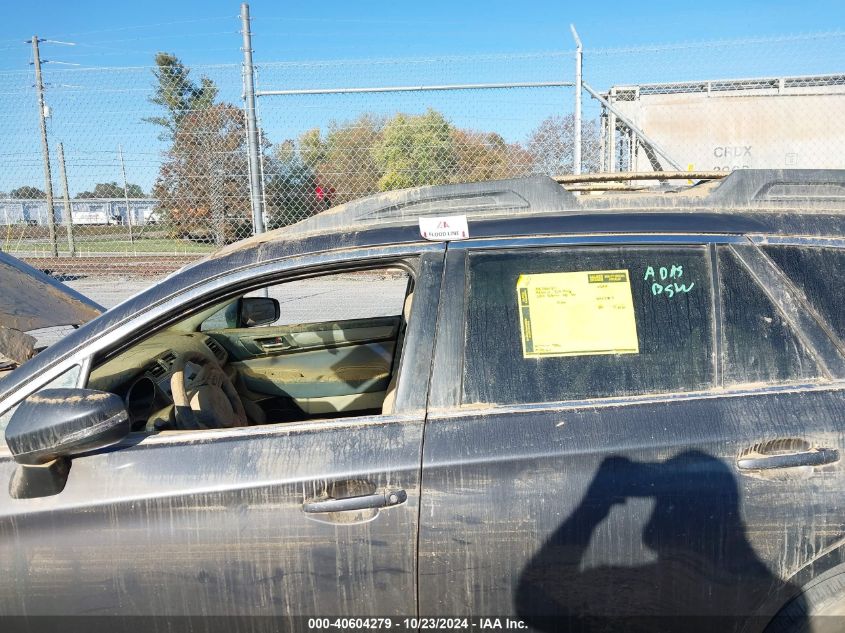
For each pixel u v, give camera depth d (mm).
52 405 1724
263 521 1749
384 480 1744
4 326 2553
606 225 2014
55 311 2951
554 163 6203
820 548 1728
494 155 6273
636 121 8328
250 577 1761
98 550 1773
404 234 2033
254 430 1868
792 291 1924
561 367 1876
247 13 5961
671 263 1958
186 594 1775
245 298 3797
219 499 1756
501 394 1854
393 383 2586
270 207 6457
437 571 1743
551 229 2010
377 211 2119
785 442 1761
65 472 1807
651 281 1944
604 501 1721
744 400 1820
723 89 8266
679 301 1925
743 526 1722
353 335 3488
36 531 1784
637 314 1916
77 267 8320
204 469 1791
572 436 1766
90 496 1781
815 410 1795
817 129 8148
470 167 6312
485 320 1917
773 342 1887
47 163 8195
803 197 2098
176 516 1764
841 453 1753
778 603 1754
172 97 6715
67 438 1701
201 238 7055
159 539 1765
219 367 2801
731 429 1767
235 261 2021
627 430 1772
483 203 2115
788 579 1739
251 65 6023
